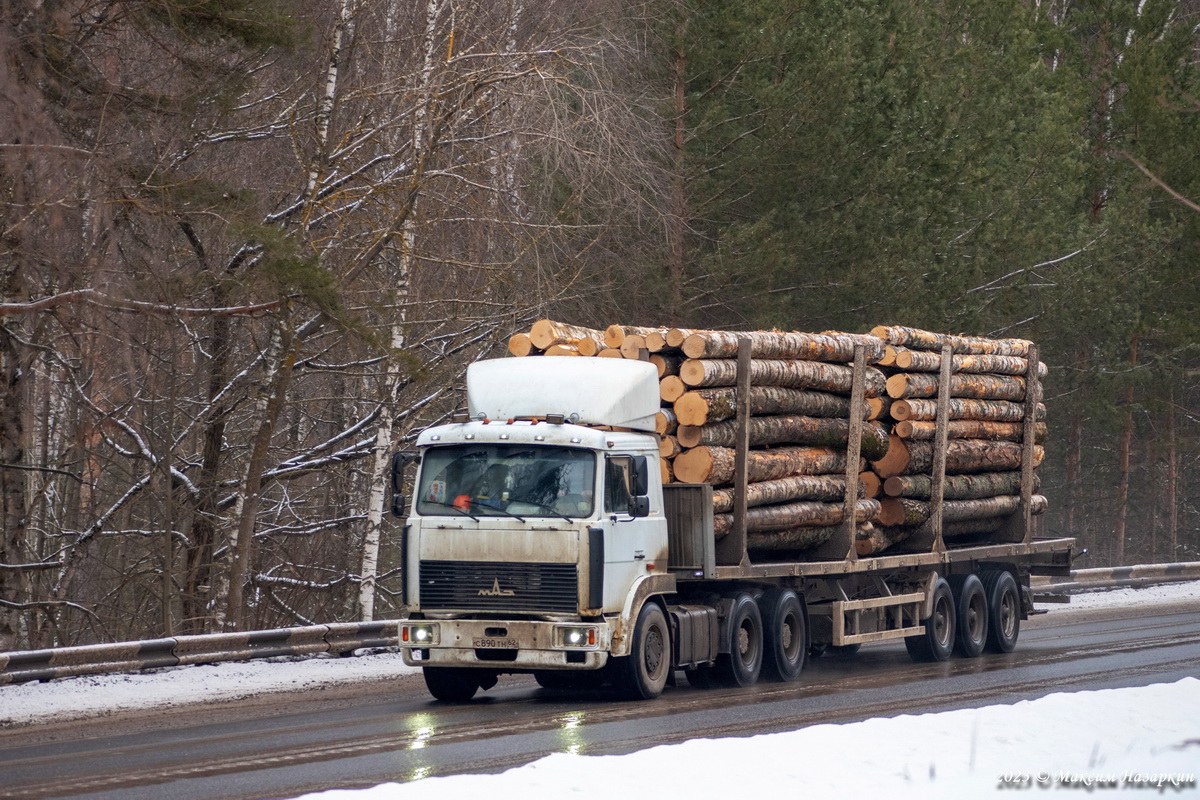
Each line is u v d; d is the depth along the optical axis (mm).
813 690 58781
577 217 88312
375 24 88062
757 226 103125
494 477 54312
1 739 44500
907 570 73938
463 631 53375
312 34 74625
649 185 92625
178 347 85688
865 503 70812
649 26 106438
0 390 79688
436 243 87625
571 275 89562
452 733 45281
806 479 66438
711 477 59438
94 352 76438
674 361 61438
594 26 87875
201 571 90000
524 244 83188
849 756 35062
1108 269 141125
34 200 60781
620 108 86250
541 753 40750
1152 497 196500
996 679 61906
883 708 51312
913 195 117688
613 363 57656
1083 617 100250
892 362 71875
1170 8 150500
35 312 67312
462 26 82750
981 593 77500
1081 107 151250
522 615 53156
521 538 53250
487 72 79812
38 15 63375
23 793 34719
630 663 54250
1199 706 45156
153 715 50438
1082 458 195250
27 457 85250
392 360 73312
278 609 98750
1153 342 167125
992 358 80750
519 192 88938
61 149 62031
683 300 106625
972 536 85312
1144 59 145750
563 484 53625
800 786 31734
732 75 107688
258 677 60844
